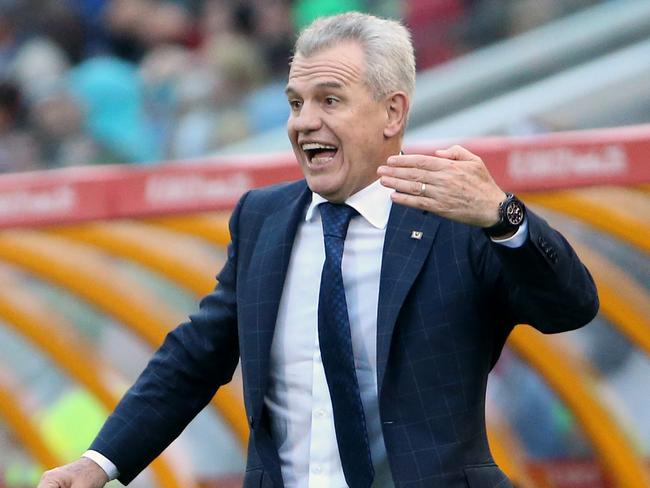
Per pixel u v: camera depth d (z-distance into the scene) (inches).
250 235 557.6
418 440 511.8
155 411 565.6
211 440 989.8
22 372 1034.7
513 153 729.0
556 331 511.2
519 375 954.1
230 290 564.4
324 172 529.7
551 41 1284.4
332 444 527.8
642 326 842.8
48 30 1563.7
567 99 1222.3
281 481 530.3
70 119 1358.3
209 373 571.2
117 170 776.9
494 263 513.3
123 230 828.0
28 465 987.3
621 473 811.4
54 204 781.9
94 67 1411.2
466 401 516.7
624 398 976.3
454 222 524.4
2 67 1528.1
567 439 938.1
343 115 524.4
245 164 765.9
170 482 863.7
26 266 836.6
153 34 1549.0
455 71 1298.0
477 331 518.0
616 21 1290.6
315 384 530.0
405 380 514.6
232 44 1422.2
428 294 518.3
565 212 767.7
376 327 520.1
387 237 527.8
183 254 846.5
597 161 731.4
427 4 1384.1
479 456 521.7
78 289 844.6
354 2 1486.2
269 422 540.4
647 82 1229.7
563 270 493.0
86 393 990.4
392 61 531.5
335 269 525.7
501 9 1347.2
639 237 765.9
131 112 1386.6
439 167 488.1
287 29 1498.5
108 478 559.5
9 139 1350.9
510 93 1262.3
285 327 537.0
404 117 538.0
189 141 1348.4
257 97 1387.8
